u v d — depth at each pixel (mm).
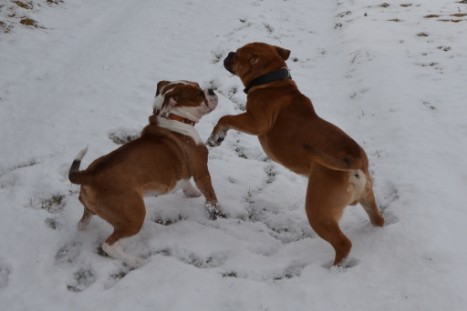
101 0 12016
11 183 5328
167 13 11078
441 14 10344
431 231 4340
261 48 5008
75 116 6684
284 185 5520
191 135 4738
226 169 5777
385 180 5328
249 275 4156
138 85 7641
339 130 4359
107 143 6086
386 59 8211
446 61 8047
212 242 4539
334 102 7332
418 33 9352
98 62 8461
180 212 5012
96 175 4043
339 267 4055
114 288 3902
